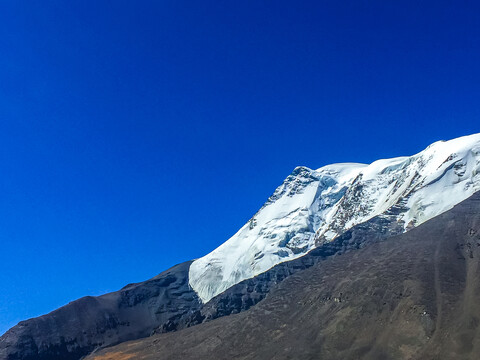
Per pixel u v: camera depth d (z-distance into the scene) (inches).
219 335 5920.3
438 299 4675.2
